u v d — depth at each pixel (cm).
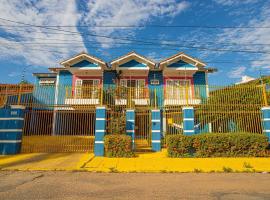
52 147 1242
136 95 1708
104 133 1091
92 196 479
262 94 1222
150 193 502
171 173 743
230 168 796
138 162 919
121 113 1266
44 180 630
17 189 532
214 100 1314
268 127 1121
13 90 1295
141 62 1878
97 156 1051
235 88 1288
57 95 1591
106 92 1566
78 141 1366
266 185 577
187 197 471
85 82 1941
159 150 1192
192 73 1928
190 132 1161
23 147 1223
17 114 1126
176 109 1280
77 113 1529
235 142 1039
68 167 812
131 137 1101
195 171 764
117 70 1870
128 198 464
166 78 1952
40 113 1416
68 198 463
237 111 1176
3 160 941
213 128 1218
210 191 519
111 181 623
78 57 1847
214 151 1036
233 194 494
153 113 1245
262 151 1032
